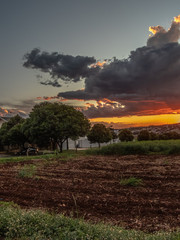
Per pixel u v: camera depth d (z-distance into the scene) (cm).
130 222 633
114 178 1270
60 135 3381
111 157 2462
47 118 3409
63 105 3650
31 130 3522
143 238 442
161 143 2828
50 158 2500
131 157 2367
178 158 2102
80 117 3603
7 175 1452
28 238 432
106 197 881
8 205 765
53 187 1069
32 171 1505
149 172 1414
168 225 606
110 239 416
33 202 830
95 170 1578
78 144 5703
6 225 476
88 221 617
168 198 854
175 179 1186
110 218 666
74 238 410
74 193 951
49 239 419
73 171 1552
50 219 507
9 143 4838
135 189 1004
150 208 746
